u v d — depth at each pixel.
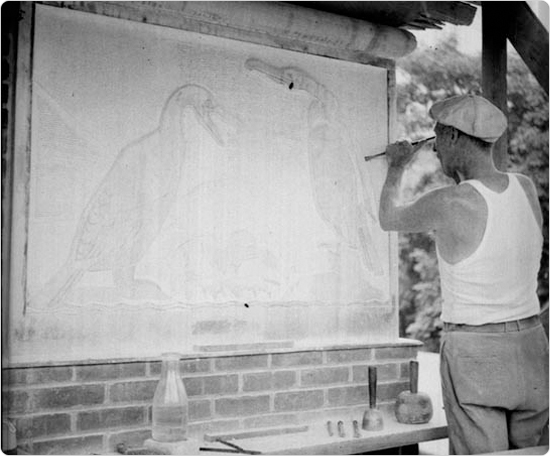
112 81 2.83
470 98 3.03
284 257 3.19
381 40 3.38
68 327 2.71
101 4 2.82
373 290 3.44
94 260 2.77
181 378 2.89
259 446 2.79
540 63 3.28
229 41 3.09
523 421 2.99
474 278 2.89
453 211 2.93
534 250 2.99
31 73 2.67
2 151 2.62
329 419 3.23
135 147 2.87
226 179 3.06
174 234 2.94
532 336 2.94
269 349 3.09
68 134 2.74
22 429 2.58
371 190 3.45
